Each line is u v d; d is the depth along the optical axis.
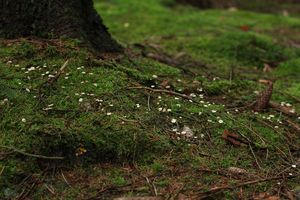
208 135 1.88
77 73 2.02
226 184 1.68
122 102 1.92
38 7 2.23
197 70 2.51
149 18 3.72
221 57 2.88
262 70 2.77
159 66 2.34
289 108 2.18
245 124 1.97
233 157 1.81
